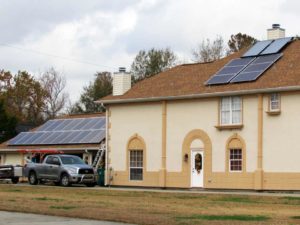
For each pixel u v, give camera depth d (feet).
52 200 87.04
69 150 152.97
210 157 122.31
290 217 63.26
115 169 138.10
